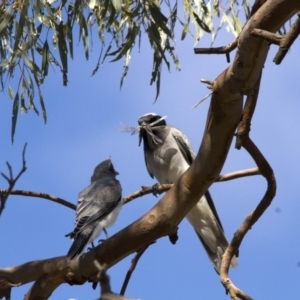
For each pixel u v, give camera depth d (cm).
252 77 685
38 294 788
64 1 1039
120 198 1034
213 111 717
